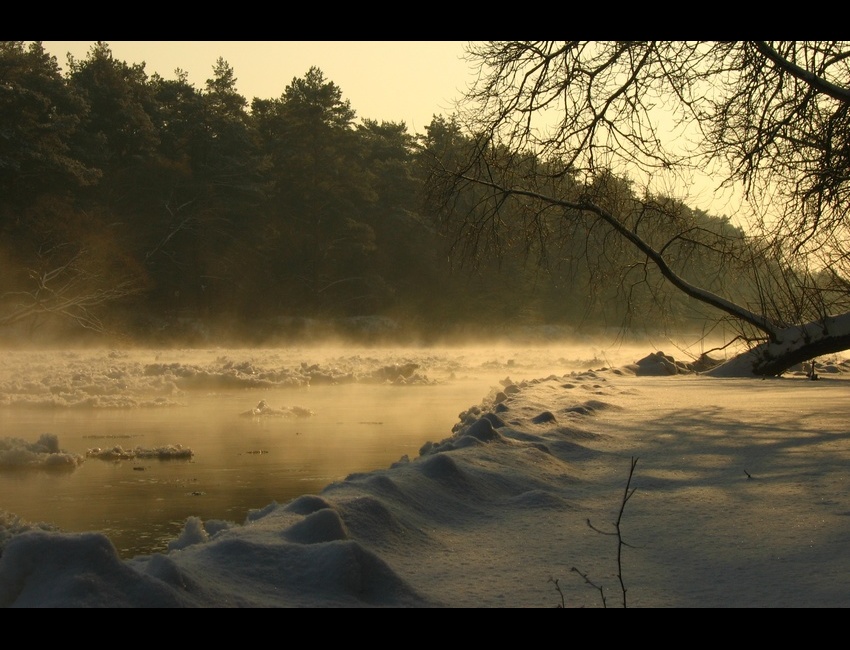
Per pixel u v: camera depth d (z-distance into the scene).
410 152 74.31
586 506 5.08
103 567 2.81
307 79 67.81
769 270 16.02
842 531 4.36
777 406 10.46
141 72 64.75
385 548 3.99
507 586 3.52
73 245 49.34
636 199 16.20
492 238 15.71
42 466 8.92
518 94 14.59
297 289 67.38
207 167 62.50
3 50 50.34
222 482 7.96
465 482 5.21
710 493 5.39
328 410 15.25
